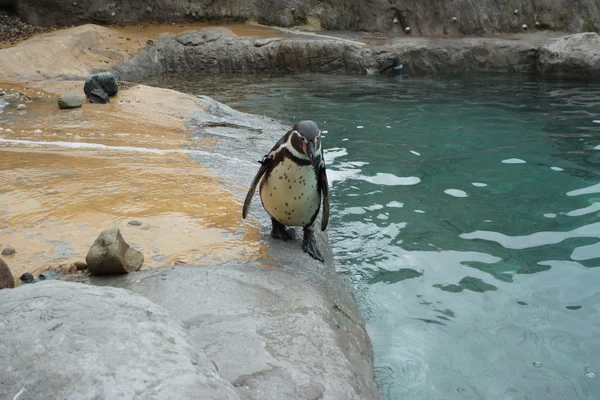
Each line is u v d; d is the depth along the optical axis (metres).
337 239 3.43
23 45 7.32
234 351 2.42
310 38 8.54
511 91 6.62
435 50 8.05
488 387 2.57
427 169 4.23
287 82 7.44
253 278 2.79
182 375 1.92
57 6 9.05
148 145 4.20
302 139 2.88
